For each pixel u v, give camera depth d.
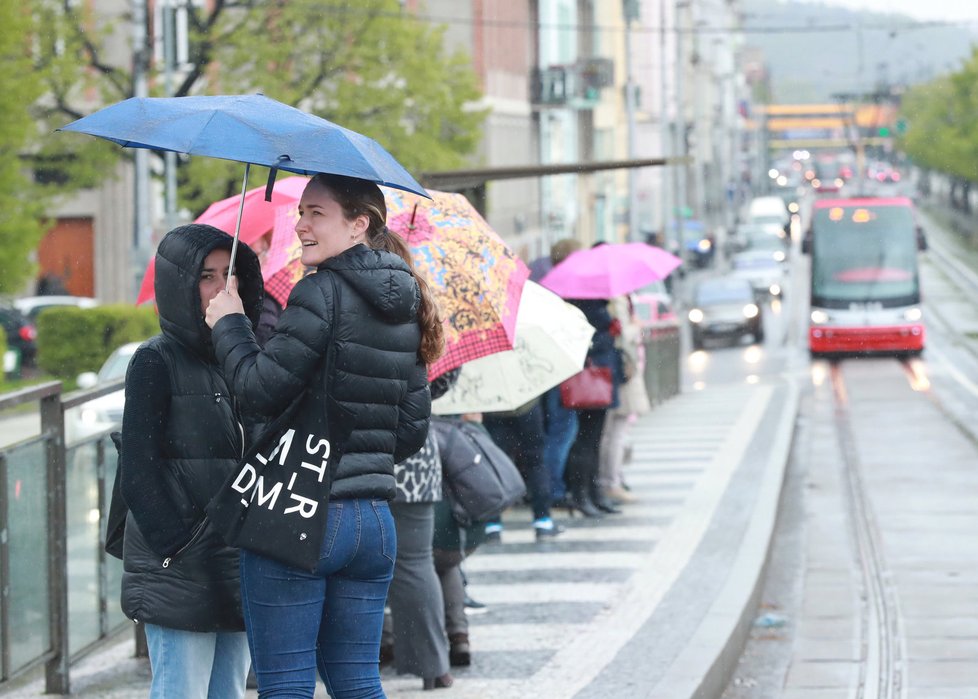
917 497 22.02
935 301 86.00
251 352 6.04
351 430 6.01
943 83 154.38
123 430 6.35
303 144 5.95
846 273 53.50
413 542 9.59
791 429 28.95
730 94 180.00
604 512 17.95
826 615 14.11
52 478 9.63
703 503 18.81
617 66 101.69
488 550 15.72
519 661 10.71
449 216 9.40
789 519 20.41
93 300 54.28
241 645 6.98
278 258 9.02
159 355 6.38
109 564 10.77
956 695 11.17
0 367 40.47
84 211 56.62
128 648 11.51
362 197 6.15
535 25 73.44
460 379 12.19
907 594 15.08
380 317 6.06
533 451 15.89
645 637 11.42
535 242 75.38
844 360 54.47
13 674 9.01
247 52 39.56
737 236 103.81
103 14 41.34
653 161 16.38
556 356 12.20
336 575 6.14
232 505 5.97
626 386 18.55
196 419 6.40
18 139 36.31
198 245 6.33
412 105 43.00
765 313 77.69
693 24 141.75
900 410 36.41
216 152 5.86
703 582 13.73
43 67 38.75
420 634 9.70
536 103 76.19
